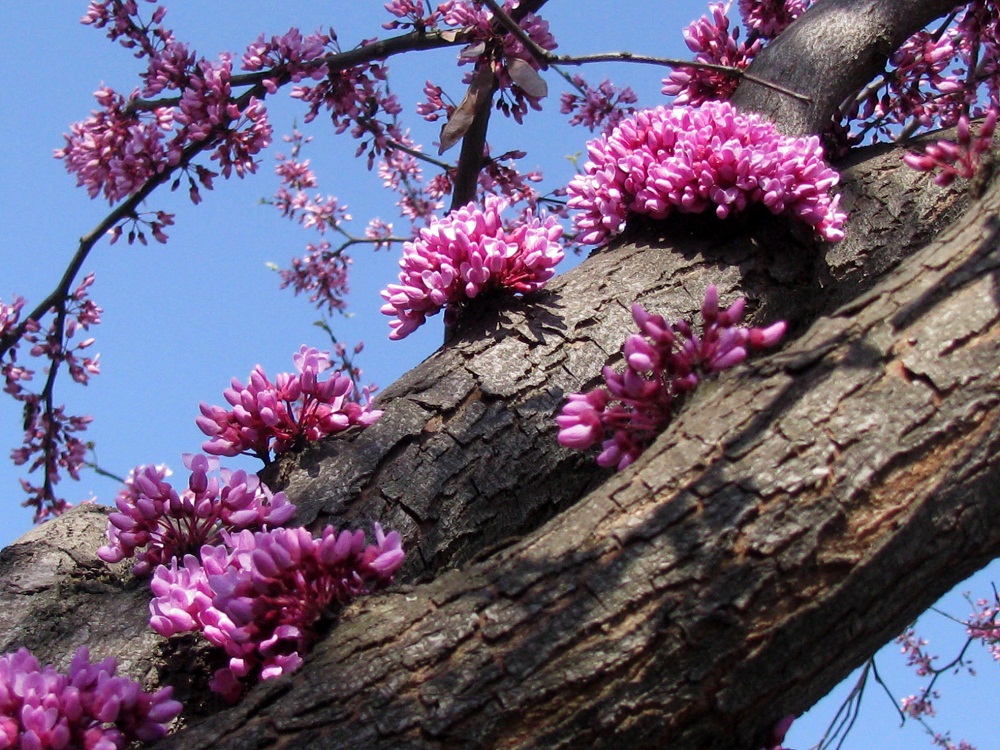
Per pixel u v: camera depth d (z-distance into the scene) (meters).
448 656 1.71
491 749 1.63
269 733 1.68
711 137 3.04
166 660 2.16
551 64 2.71
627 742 1.65
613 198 3.15
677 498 1.80
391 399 2.69
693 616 1.68
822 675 1.76
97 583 2.41
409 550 2.41
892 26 3.64
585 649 1.68
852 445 1.77
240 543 2.18
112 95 4.43
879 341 1.89
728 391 1.95
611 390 2.13
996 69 4.17
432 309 2.94
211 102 4.24
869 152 3.64
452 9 3.88
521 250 2.87
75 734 1.78
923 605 1.84
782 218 3.06
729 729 1.71
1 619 2.29
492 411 2.63
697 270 3.00
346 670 1.74
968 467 1.75
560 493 2.61
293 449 2.60
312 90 4.55
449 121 3.66
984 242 1.97
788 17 4.15
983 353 1.81
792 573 1.70
